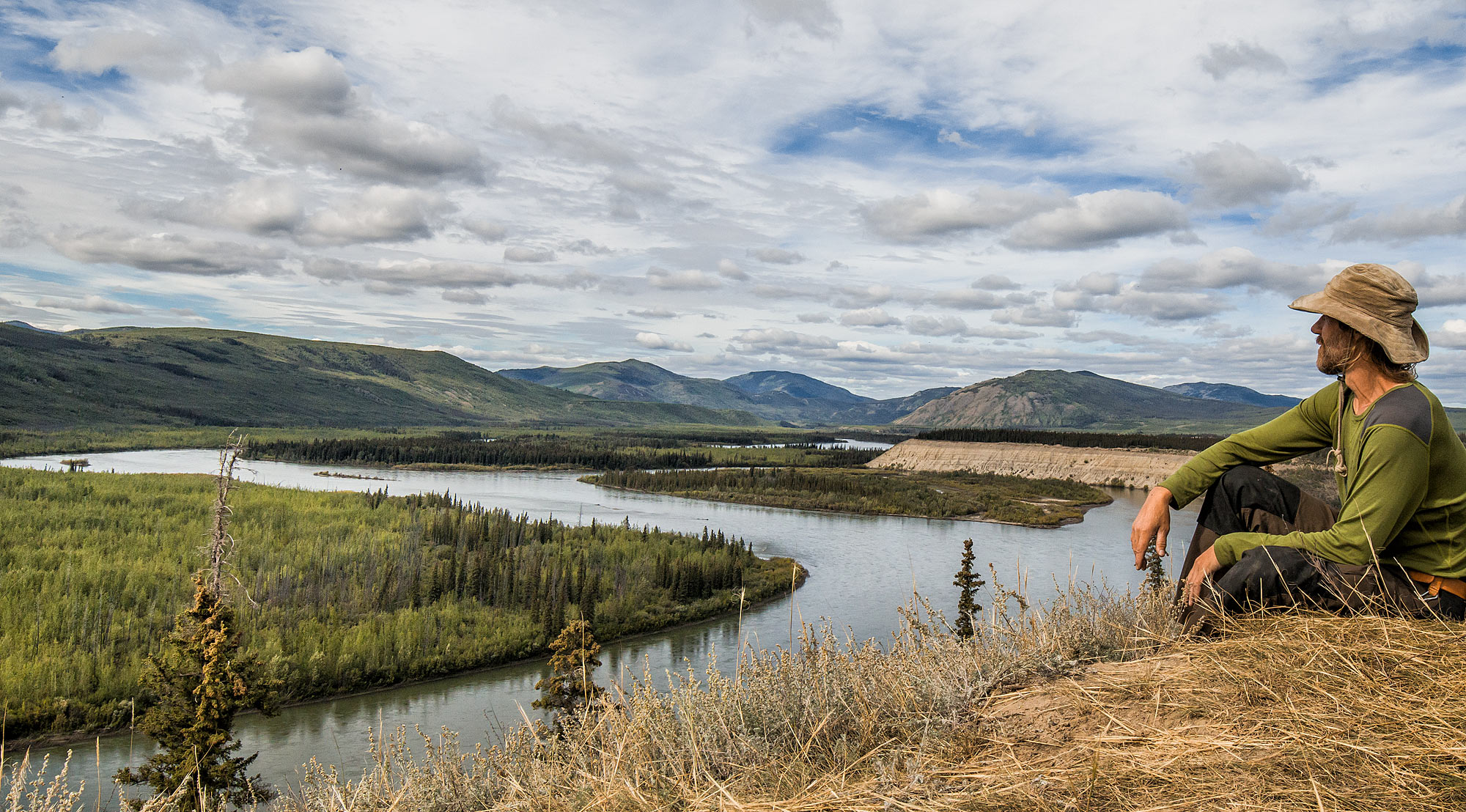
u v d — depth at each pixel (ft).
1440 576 10.85
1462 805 7.26
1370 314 10.92
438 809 17.99
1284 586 11.67
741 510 458.09
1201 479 13.69
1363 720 8.80
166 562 223.10
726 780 12.29
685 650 175.32
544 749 16.63
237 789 60.39
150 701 137.28
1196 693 10.52
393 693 154.81
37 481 368.48
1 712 126.41
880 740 12.62
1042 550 295.89
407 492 521.65
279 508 339.16
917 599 17.13
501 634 186.09
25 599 177.17
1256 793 7.99
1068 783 8.80
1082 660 14.30
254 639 164.25
